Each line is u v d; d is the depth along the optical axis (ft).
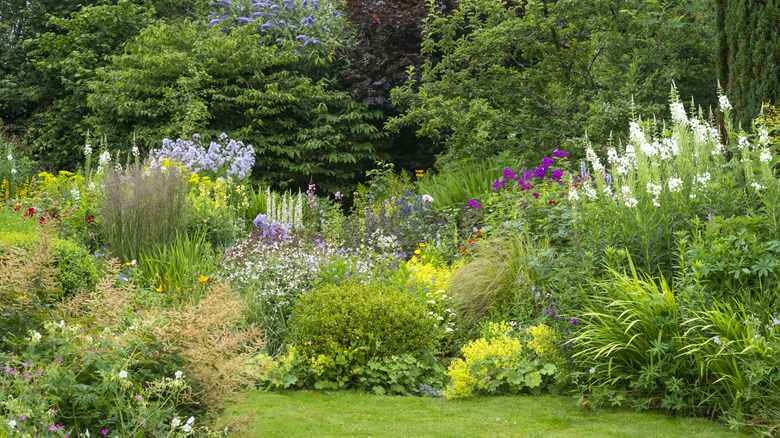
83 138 56.08
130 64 49.52
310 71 52.90
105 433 9.21
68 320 11.33
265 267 21.95
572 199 17.35
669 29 33.27
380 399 15.84
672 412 14.07
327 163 51.62
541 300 18.13
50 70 58.65
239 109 50.19
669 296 14.24
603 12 34.32
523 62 41.32
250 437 11.57
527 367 16.12
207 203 29.48
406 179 41.34
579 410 14.49
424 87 36.17
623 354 14.80
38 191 33.55
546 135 33.96
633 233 16.30
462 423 13.75
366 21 48.96
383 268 22.95
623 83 32.63
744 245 14.06
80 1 64.69
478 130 33.50
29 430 8.42
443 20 36.04
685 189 16.49
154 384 10.18
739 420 12.77
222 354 11.28
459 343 19.07
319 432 13.12
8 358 9.77
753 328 13.10
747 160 15.51
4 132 52.70
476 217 27.43
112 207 24.06
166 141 37.04
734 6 21.72
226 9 57.11
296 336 17.54
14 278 11.36
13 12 68.90
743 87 21.36
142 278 21.93
